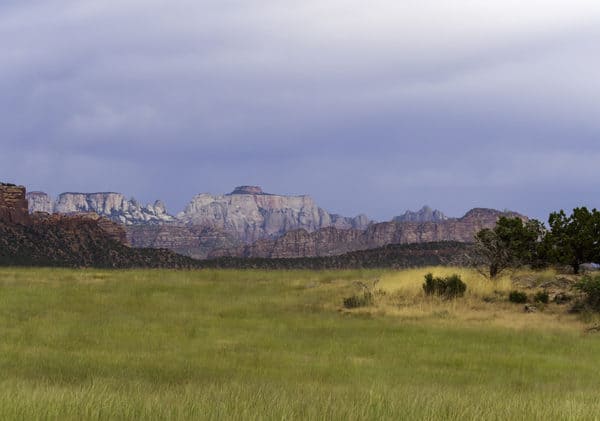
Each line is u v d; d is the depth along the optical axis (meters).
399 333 30.41
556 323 33.16
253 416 9.80
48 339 26.88
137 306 38.59
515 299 38.50
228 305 39.94
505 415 10.70
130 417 9.88
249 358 23.64
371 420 10.28
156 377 19.08
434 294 40.84
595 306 34.88
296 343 27.50
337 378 19.91
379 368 22.00
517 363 23.36
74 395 11.38
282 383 18.02
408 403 11.62
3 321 31.52
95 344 26.33
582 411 10.75
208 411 10.16
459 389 17.42
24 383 15.20
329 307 39.53
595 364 23.41
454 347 26.78
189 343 27.17
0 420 9.06
